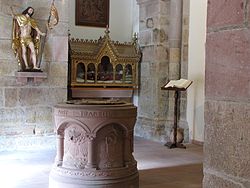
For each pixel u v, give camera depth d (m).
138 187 4.29
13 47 6.43
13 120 6.54
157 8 8.08
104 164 4.00
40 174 4.95
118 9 9.20
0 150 6.43
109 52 8.31
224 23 1.68
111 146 4.04
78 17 8.74
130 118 4.12
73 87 7.95
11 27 6.46
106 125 3.96
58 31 6.84
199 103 7.46
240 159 1.61
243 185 1.60
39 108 6.75
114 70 8.41
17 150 6.56
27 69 6.42
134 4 9.23
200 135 7.45
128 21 9.30
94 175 3.92
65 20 6.91
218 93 1.72
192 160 6.00
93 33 8.95
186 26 7.81
